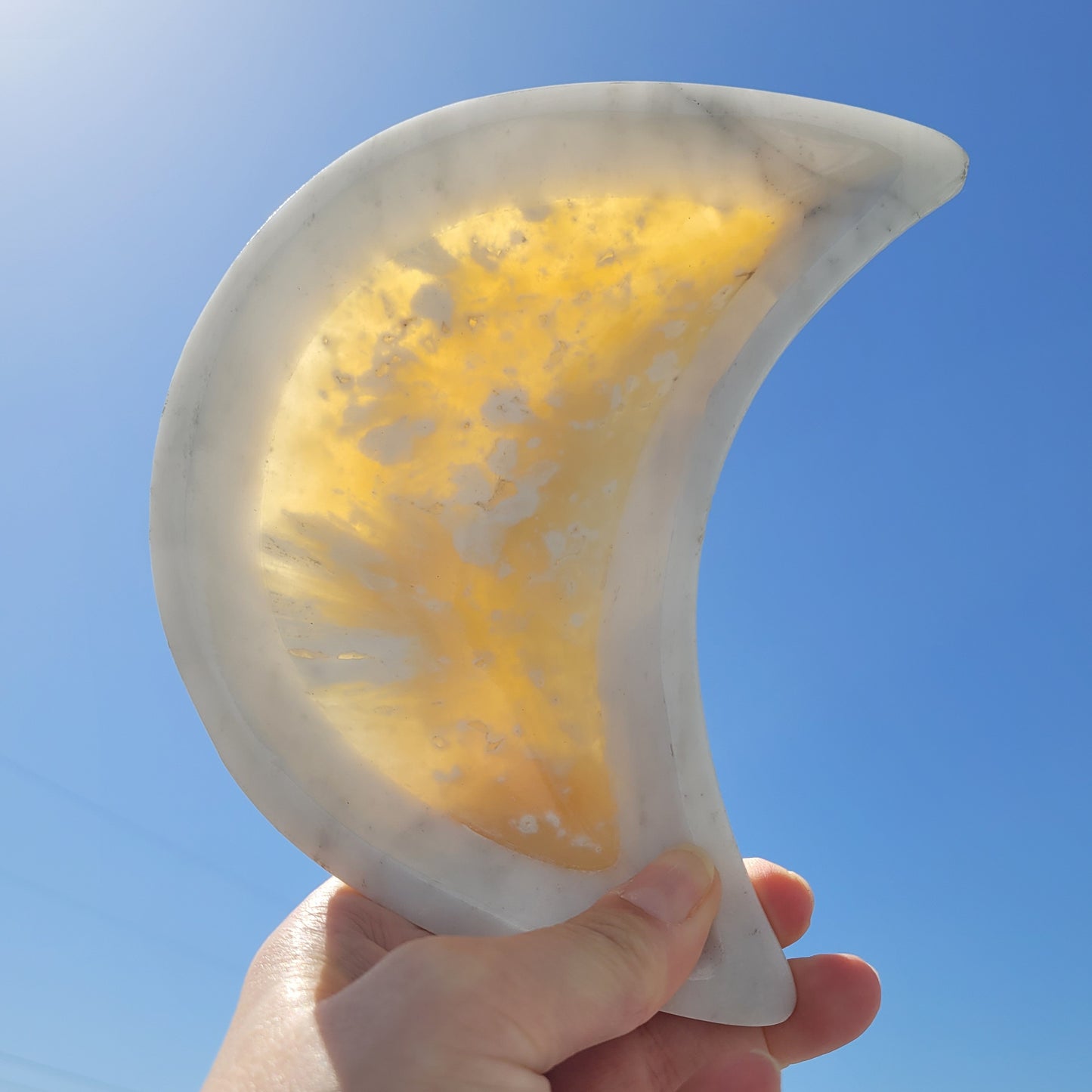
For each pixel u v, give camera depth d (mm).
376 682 190
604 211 168
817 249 166
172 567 178
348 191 169
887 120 163
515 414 182
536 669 190
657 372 180
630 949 166
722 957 184
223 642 181
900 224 165
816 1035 209
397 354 177
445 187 167
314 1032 159
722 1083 183
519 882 187
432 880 187
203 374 174
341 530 185
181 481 176
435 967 159
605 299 175
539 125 164
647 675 180
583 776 191
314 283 172
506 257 172
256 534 181
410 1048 153
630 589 183
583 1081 195
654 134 163
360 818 188
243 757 183
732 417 176
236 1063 162
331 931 193
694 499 178
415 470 183
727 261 172
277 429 177
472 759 192
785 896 232
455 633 191
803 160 163
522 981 158
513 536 188
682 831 182
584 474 186
